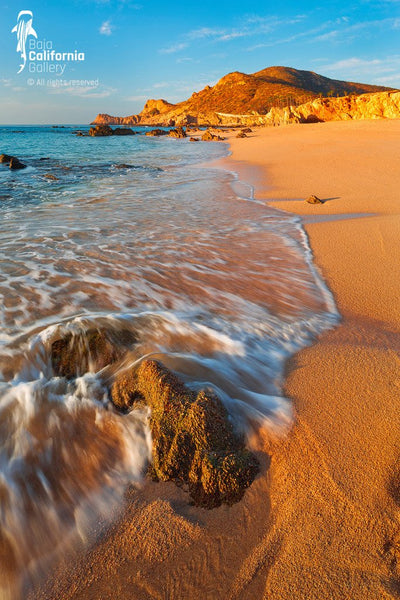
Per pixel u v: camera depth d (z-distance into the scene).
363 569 1.79
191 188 13.27
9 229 7.64
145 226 8.04
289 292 4.90
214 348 3.50
